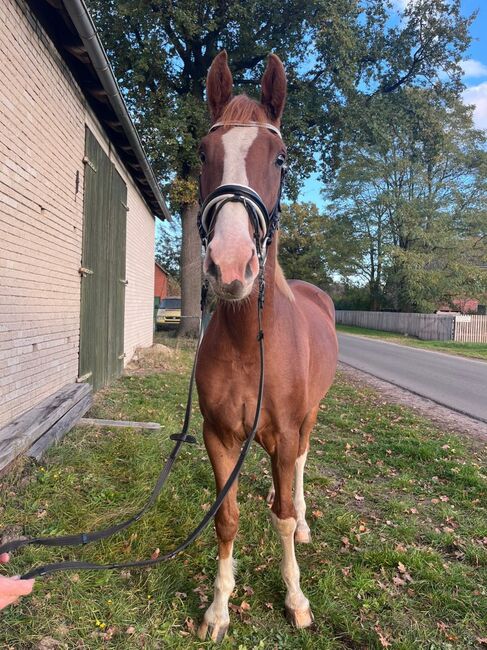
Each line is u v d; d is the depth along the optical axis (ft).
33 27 14.46
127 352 33.42
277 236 7.30
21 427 12.67
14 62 13.16
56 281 17.19
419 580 8.77
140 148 25.34
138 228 37.42
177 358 36.81
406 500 12.33
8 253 13.08
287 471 7.36
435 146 58.23
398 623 7.66
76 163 19.11
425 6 51.65
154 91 48.49
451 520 11.27
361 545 9.87
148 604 7.71
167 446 14.78
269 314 6.77
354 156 94.22
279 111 7.30
